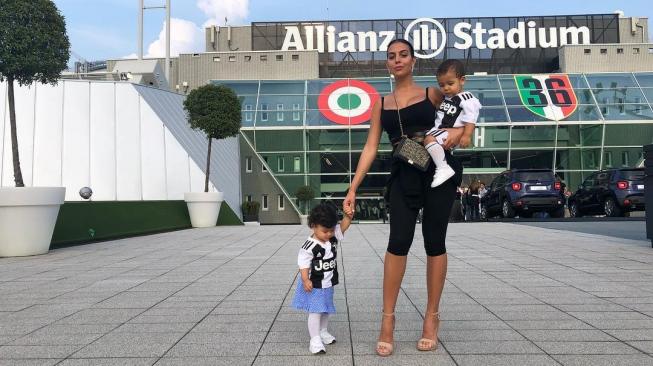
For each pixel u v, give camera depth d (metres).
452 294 5.54
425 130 3.63
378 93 30.23
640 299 5.18
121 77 25.12
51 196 9.75
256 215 24.83
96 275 7.15
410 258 8.39
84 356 3.51
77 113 19.64
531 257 8.36
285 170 28.89
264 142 28.92
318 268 3.61
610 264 7.47
